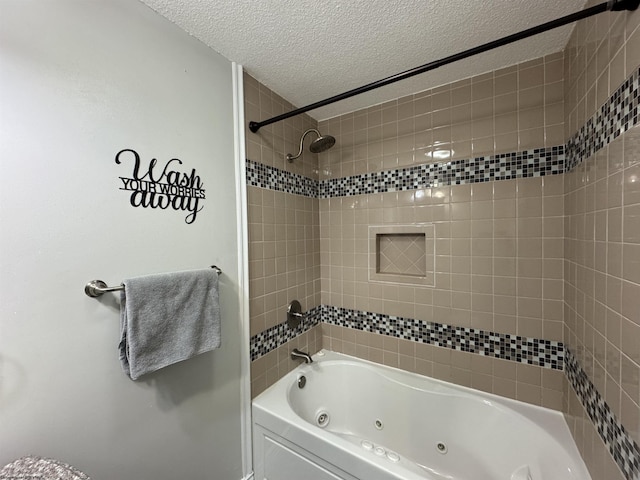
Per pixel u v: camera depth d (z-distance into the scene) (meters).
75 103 0.78
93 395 0.82
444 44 1.16
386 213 1.67
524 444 1.21
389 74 1.38
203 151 1.14
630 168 0.69
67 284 0.77
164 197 1.00
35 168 0.71
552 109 1.23
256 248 1.42
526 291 1.31
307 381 1.66
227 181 1.24
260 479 1.36
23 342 0.70
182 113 1.06
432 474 1.41
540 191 1.27
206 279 1.06
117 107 0.87
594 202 0.91
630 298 0.69
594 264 0.91
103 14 0.83
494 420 1.32
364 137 1.74
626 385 0.71
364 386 1.70
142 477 0.94
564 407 1.23
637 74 0.66
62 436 0.76
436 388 1.49
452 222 1.47
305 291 1.79
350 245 1.82
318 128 1.90
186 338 0.97
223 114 1.22
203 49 1.13
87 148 0.80
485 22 1.04
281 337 1.59
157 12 0.97
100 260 0.83
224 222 1.23
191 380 1.09
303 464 1.19
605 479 0.83
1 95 0.66
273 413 1.29
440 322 1.53
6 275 0.67
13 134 0.68
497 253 1.37
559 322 1.25
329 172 1.88
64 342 0.76
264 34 1.09
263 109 1.46
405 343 1.65
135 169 0.91
